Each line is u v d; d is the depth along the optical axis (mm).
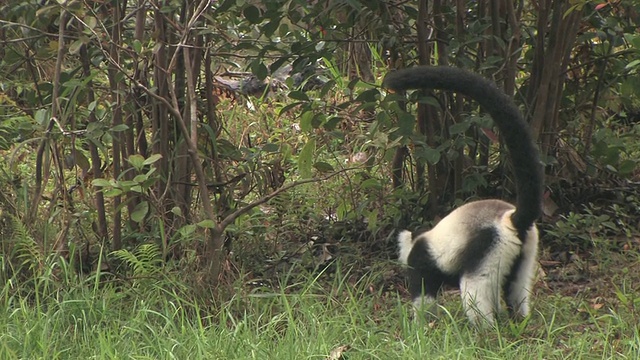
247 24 11641
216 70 12477
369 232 12281
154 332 8438
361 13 11656
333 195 13562
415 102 11414
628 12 12930
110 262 10789
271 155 13172
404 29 12211
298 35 11508
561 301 9859
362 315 9242
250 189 11922
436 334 8773
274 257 11758
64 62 12047
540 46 12375
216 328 8922
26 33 10836
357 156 14328
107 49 10547
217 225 9750
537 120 12219
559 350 8258
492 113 8938
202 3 9852
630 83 13086
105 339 8328
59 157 10953
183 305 9453
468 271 9180
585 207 12430
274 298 9625
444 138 12133
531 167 8891
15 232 10094
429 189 12195
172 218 10992
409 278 9828
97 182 9219
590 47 13109
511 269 9141
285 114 17234
